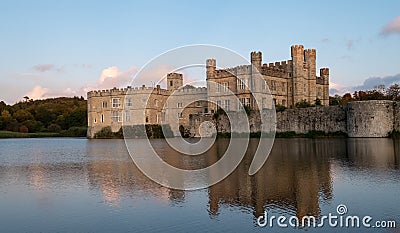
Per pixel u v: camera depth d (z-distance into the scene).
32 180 25.30
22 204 18.42
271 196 18.88
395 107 56.25
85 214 16.50
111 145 62.25
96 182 23.83
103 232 14.23
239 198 18.72
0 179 25.91
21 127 131.88
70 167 31.80
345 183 21.36
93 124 96.38
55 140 91.19
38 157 42.41
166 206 17.56
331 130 61.81
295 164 29.44
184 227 14.54
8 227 14.99
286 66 86.50
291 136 65.56
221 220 15.27
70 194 20.42
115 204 18.06
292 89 85.50
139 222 15.24
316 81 90.94
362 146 42.62
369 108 56.81
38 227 14.94
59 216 16.30
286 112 66.38
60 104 159.25
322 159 31.95
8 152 51.28
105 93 94.62
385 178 22.48
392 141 48.78
